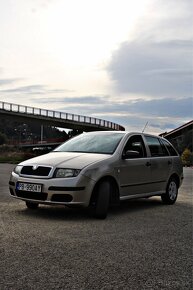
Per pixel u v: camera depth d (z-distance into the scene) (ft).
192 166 127.54
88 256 14.53
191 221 22.40
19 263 13.35
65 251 15.06
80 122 261.85
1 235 17.16
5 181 46.09
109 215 24.00
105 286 11.56
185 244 16.87
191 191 40.88
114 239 17.34
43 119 242.99
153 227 20.34
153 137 30.04
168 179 29.86
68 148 26.66
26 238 16.80
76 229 19.10
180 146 201.77
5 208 24.81
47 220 21.17
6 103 223.51
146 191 27.27
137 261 14.19
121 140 26.14
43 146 305.73
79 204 21.59
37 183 21.80
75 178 21.53
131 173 25.44
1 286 11.20
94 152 25.17
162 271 13.16
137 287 11.59
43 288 11.18
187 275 12.82
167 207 28.37
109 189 22.77
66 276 12.28
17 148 258.57
